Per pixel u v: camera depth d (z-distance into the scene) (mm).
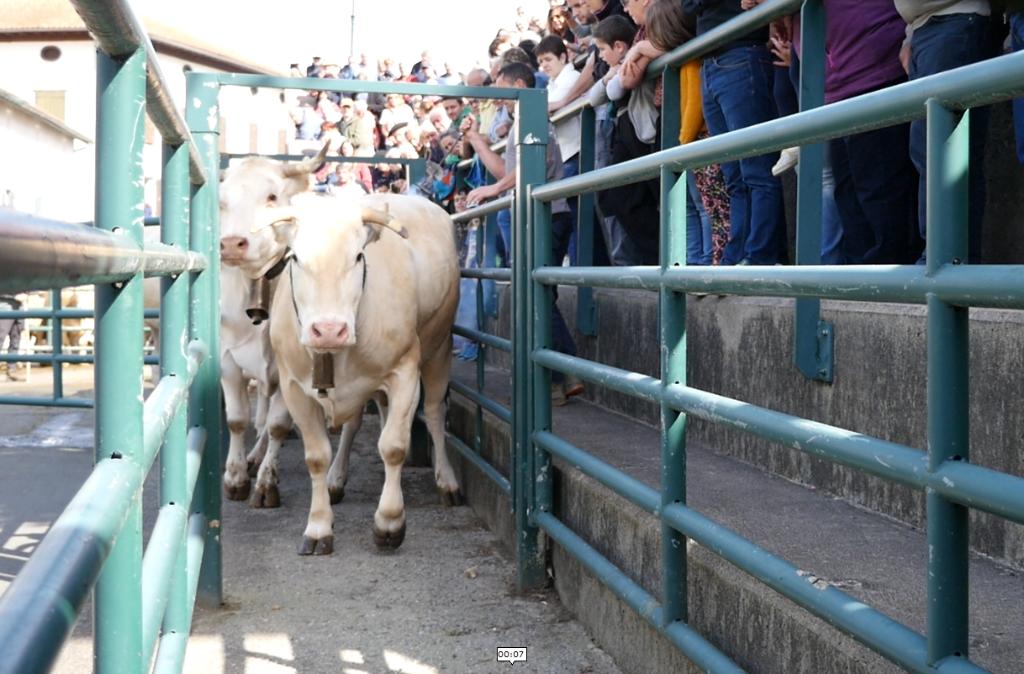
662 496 2934
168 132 2814
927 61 3451
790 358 4055
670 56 5117
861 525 3295
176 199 3029
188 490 2830
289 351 4820
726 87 4691
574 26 7641
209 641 3906
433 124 13250
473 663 3699
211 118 4309
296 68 19219
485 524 5633
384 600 4379
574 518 4191
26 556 5031
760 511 3484
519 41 9578
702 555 3070
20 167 32219
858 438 1991
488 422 5727
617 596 3613
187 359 2795
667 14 5020
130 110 1837
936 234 1745
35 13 40688
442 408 6109
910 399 3316
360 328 4730
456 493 6074
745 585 2775
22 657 867
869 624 1948
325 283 4383
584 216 6309
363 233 4523
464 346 9383
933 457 1738
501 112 8227
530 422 4434
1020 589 2678
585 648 3850
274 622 4117
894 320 3393
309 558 4984
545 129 4621
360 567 4844
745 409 2434
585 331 6289
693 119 5117
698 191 5238
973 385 3078
